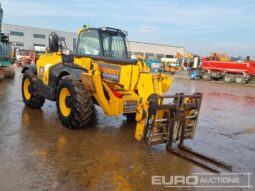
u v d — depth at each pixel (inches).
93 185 132.1
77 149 176.9
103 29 236.8
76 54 252.7
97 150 177.9
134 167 156.6
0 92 380.5
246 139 236.7
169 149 185.0
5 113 257.8
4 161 151.3
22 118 243.1
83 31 251.1
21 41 2541.8
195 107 192.1
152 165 161.2
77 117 207.6
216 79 1123.3
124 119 263.4
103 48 235.0
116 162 161.5
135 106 210.1
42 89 263.1
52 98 247.0
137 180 141.0
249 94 625.6
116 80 217.8
